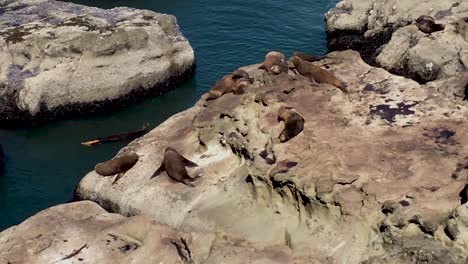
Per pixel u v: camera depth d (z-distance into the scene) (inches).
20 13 1189.7
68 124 1066.7
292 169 704.4
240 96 853.2
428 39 1165.7
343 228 666.2
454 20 1198.3
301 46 1301.7
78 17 1162.0
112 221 741.9
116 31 1106.1
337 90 828.0
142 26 1138.7
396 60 1190.9
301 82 844.0
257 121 784.3
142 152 866.8
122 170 842.8
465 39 1165.7
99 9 1219.2
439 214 625.0
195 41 1298.0
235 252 661.3
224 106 844.6
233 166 794.2
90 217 751.7
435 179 669.9
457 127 746.2
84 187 848.9
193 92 1157.7
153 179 814.5
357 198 668.7
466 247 597.0
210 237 690.8
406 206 639.8
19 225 740.7
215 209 746.2
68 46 1078.4
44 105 1059.9
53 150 1010.1
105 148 1016.9
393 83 847.1
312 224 685.9
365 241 653.3
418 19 1201.4
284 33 1336.1
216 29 1338.6
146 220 724.0
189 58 1173.1
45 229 725.9
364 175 684.7
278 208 714.8
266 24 1362.0
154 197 790.5
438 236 616.1
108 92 1093.8
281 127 763.4
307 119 773.9
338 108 794.8
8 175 956.0
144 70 1119.0
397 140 730.8
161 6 1424.7
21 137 1037.8
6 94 1056.2
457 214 602.5
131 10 1213.7
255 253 660.1
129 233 713.0
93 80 1082.7
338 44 1305.4
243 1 1434.5
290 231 690.8
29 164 979.9
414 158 699.4
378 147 721.6
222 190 767.1
